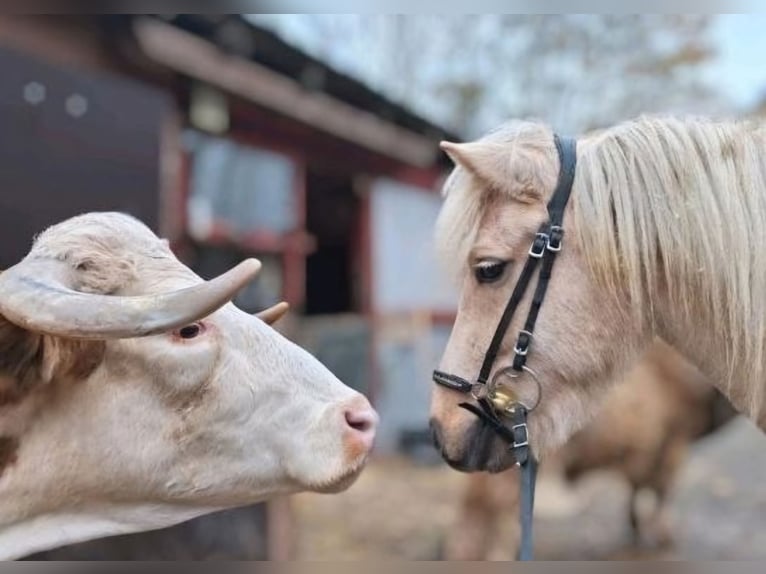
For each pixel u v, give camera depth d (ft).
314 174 25.99
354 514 18.03
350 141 20.85
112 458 4.62
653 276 5.50
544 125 6.05
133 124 11.37
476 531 13.01
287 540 13.11
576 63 52.24
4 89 9.21
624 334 5.65
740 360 5.51
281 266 20.75
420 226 29.45
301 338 22.79
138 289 4.57
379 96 20.99
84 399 4.58
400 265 28.37
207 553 11.03
